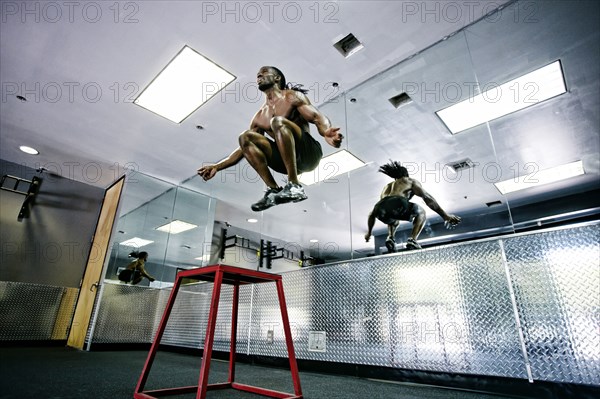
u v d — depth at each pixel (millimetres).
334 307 2555
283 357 2732
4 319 4508
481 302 1940
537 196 2447
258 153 1574
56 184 5629
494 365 1805
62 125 4242
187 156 4906
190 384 1978
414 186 2912
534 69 2707
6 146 4762
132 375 2287
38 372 2334
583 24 2523
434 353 2014
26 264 5062
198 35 2932
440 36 2883
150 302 4965
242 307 3234
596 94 2482
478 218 2584
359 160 3498
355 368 2303
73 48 3082
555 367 1631
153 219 5504
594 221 1689
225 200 5609
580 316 1622
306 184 3844
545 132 2607
